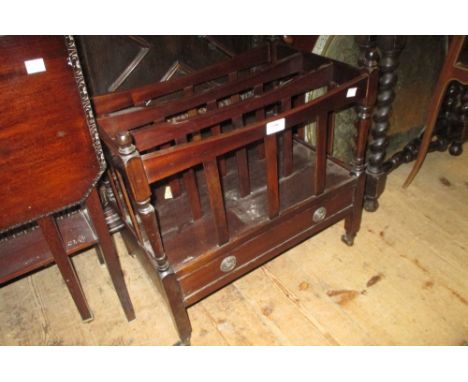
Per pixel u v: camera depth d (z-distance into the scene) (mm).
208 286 1336
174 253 1288
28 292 1711
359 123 1443
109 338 1516
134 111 1346
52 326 1570
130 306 1539
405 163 2193
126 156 963
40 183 1060
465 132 2330
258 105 1367
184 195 1612
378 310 1528
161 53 1606
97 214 1255
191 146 1042
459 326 1450
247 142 1143
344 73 1421
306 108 1204
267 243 1418
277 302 1588
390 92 1665
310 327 1492
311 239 1845
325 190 1489
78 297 1416
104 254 1354
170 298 1252
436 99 1797
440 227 1865
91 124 1060
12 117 934
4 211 1045
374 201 1940
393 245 1789
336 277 1667
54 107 979
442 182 2135
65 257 1284
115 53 1501
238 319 1539
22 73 899
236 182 1647
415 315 1499
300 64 1609
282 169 1681
